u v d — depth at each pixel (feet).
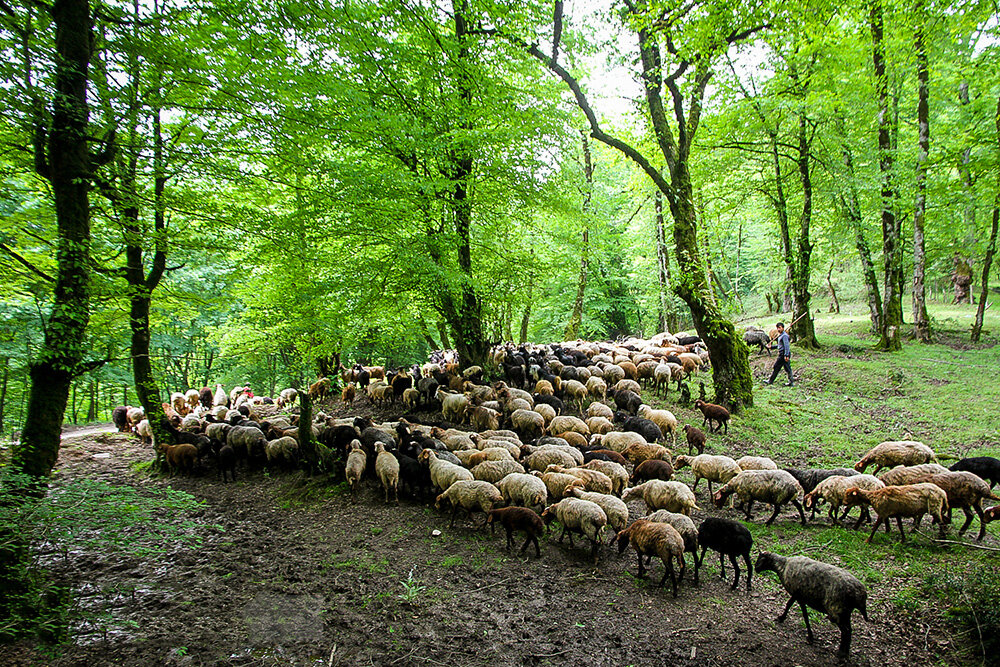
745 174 76.69
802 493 32.68
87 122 23.84
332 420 45.50
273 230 32.78
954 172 74.02
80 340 23.84
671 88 44.93
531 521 25.63
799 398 52.90
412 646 19.30
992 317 82.94
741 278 159.33
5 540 18.02
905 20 46.55
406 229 41.06
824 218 78.43
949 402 46.68
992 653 16.97
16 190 27.30
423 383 52.60
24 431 22.97
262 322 40.83
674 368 53.78
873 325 76.74
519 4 41.91
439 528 29.68
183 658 18.74
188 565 26.53
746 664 17.69
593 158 105.70
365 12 32.42
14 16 22.04
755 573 23.88
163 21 26.71
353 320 40.01
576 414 49.24
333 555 26.99
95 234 31.22
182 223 35.14
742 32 38.52
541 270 50.83
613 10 43.09
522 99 44.98
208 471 41.70
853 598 17.31
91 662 18.40
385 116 32.42
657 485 27.68
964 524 25.12
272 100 28.32
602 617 20.79
